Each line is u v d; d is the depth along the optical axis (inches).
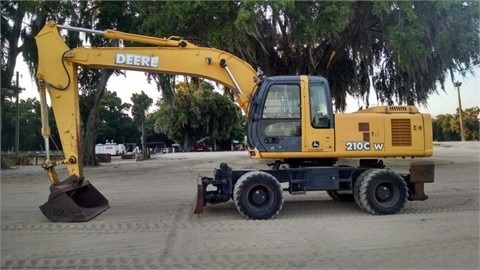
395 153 364.2
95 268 229.8
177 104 2005.4
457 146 1738.4
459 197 439.8
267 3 636.7
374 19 812.0
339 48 854.5
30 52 981.2
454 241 270.5
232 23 660.7
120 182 645.3
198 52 382.0
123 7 916.6
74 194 376.5
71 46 930.7
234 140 2292.1
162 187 574.2
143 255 249.4
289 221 333.1
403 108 382.0
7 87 1002.7
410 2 679.7
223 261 236.4
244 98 378.9
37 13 860.6
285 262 233.3
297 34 706.2
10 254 254.7
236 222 331.0
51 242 279.9
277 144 354.6
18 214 384.8
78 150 363.6
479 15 740.7
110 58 373.7
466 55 789.2
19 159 1296.8
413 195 373.4
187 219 346.9
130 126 2787.9
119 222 338.0
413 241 271.6
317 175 364.2
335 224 320.5
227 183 363.6
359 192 362.3
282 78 359.6
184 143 2202.3
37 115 2320.4
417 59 786.8
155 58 377.7
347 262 232.5
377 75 999.6
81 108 1079.0
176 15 665.0
